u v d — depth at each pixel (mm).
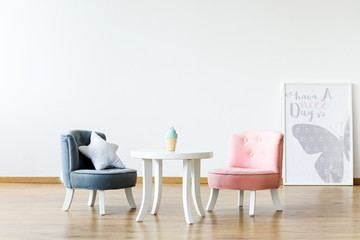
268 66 6559
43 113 6645
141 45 6598
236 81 6562
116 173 4180
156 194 4195
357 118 6516
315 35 6551
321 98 6492
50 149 6625
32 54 6645
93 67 6625
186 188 3828
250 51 6562
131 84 6605
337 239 3254
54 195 5301
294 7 6559
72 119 6625
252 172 4145
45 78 6645
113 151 4465
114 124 6602
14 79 6648
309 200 5008
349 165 6406
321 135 6449
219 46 6578
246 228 3594
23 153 6645
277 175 4277
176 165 6547
